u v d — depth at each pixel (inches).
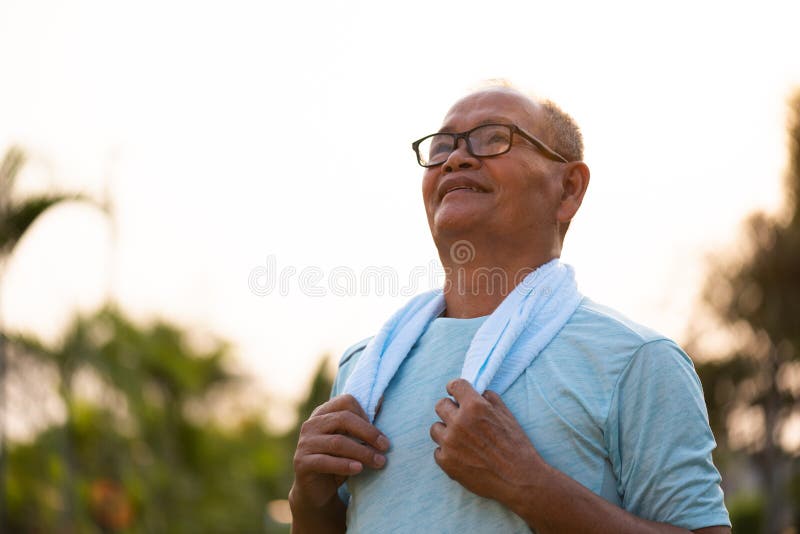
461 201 86.7
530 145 87.6
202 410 625.9
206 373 632.4
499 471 71.7
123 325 412.8
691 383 76.7
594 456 74.9
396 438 81.4
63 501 404.5
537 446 75.4
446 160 88.7
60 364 347.9
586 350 78.4
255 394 698.8
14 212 314.0
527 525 73.1
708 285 506.0
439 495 77.0
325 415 83.6
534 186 87.0
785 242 492.1
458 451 73.3
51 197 318.0
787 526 516.4
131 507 446.9
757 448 525.7
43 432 370.6
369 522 79.7
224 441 619.8
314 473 82.9
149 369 510.6
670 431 74.1
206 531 544.7
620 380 76.0
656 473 73.1
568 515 69.9
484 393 76.2
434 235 90.9
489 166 86.7
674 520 72.4
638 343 77.0
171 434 543.5
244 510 600.4
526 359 79.4
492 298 88.0
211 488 568.7
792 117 497.4
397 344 88.0
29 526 424.2
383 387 84.7
